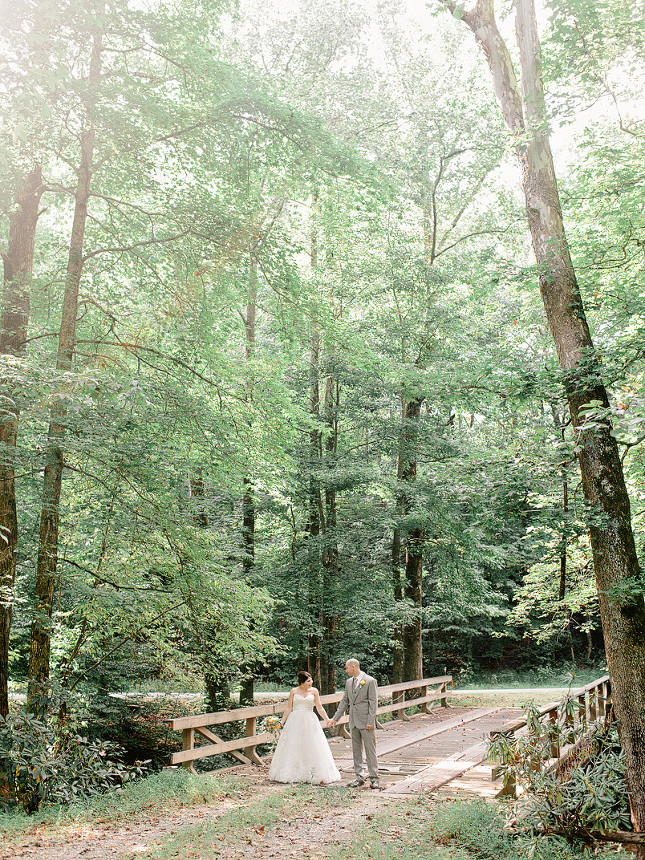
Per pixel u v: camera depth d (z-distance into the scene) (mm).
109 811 7133
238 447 11977
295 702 8922
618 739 8453
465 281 17875
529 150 10047
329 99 18828
